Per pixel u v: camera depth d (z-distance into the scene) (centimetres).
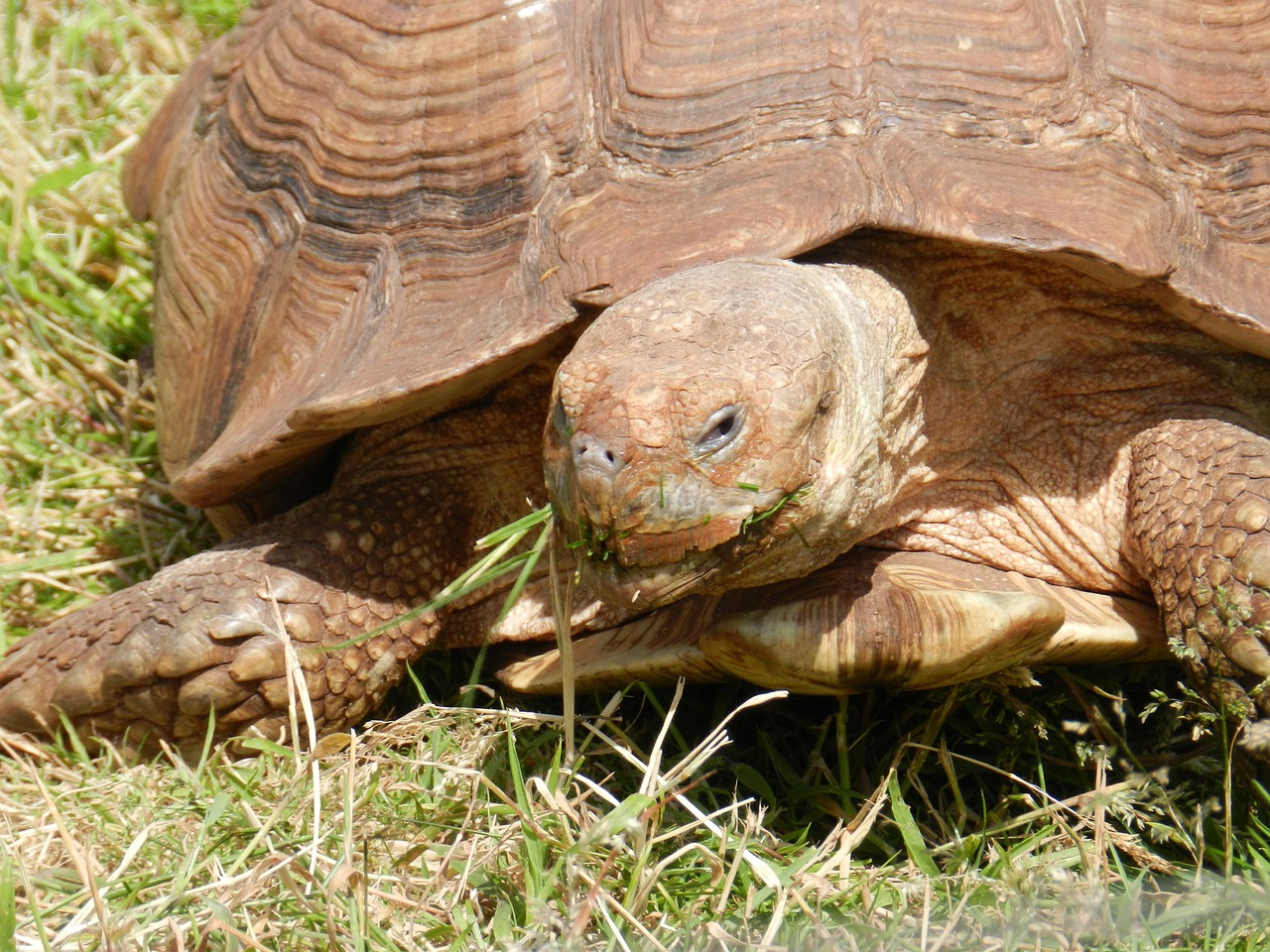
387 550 380
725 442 275
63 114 659
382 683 382
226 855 312
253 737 376
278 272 412
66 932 280
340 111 407
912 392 337
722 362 280
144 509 502
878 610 313
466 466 392
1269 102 368
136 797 349
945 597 312
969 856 318
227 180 444
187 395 442
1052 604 312
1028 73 348
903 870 312
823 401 294
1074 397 364
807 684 327
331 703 377
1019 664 336
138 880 301
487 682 398
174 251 465
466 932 286
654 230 332
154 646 366
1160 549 335
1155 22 363
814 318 296
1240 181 357
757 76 349
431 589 385
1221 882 300
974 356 359
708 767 349
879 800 323
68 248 597
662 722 371
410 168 387
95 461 516
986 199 324
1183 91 358
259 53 451
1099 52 356
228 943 273
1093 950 275
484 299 353
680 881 302
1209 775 338
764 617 316
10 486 511
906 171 329
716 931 273
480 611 389
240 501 428
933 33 350
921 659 312
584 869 297
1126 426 361
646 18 362
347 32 414
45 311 573
